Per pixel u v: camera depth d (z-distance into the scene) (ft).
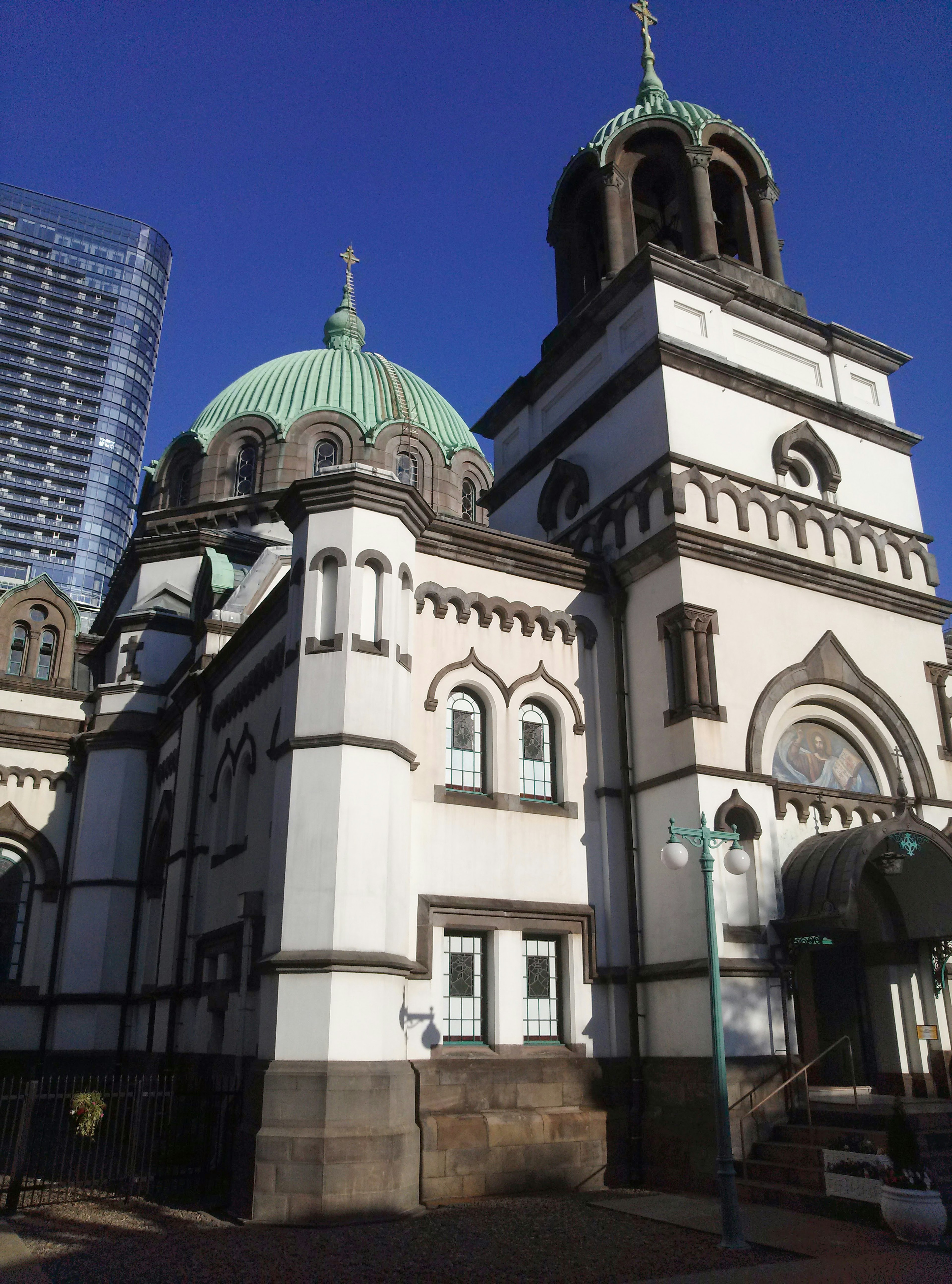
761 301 76.84
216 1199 52.29
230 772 74.95
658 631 66.03
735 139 85.56
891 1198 42.47
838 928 56.59
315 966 49.80
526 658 65.98
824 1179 47.96
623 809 65.26
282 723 57.36
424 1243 42.06
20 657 111.34
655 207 92.32
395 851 53.88
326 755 53.72
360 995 50.01
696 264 74.43
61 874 102.27
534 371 86.79
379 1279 36.58
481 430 94.27
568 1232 44.21
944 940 62.95
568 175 89.15
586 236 90.27
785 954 59.16
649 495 68.85
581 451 78.59
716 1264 38.60
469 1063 55.42
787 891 60.18
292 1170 46.60
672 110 85.40
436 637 62.90
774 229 84.94
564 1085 57.88
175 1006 75.77
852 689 69.67
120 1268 38.37
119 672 107.65
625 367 73.10
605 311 78.02
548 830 62.90
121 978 95.91
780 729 65.72
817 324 79.71
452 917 57.93
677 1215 47.42
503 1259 39.45
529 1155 54.39
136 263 562.25
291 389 134.10
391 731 55.52
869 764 69.87
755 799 61.87
